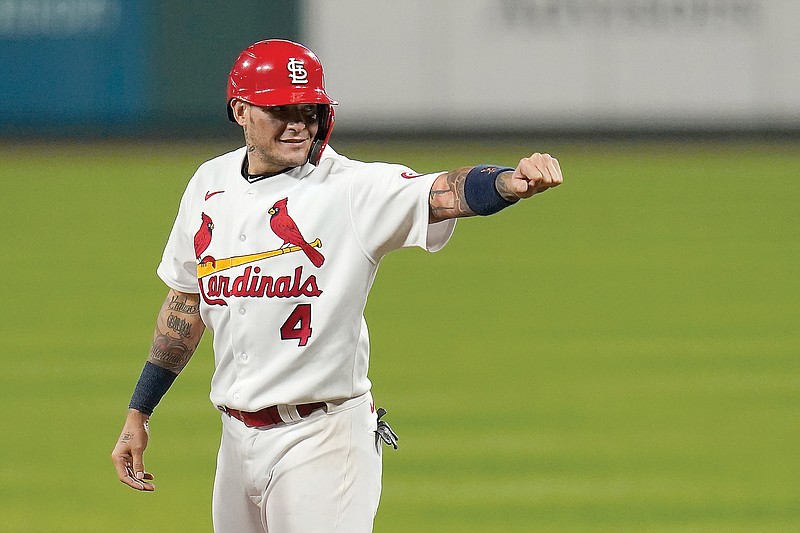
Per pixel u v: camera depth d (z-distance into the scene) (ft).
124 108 326.85
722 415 104.06
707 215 229.04
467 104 331.16
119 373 120.47
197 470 89.15
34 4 325.01
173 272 48.60
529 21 328.49
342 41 329.72
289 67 43.70
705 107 329.72
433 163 272.10
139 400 49.83
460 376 118.01
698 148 324.80
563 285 168.66
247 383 45.34
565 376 118.11
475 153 299.58
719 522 77.36
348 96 330.75
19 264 184.55
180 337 49.47
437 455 92.84
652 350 129.18
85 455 94.02
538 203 250.16
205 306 46.62
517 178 39.14
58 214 229.25
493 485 85.46
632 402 108.58
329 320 44.37
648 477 87.30
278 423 45.42
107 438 98.78
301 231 44.32
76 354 128.88
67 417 104.88
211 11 322.96
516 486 85.20
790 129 328.29
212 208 46.37
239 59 44.52
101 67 326.03
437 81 330.54
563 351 129.08
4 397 111.55
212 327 47.01
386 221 43.37
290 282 44.39
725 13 326.44
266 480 45.88
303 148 44.24
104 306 154.40
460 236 217.77
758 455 92.68
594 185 269.85
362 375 46.03
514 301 157.79
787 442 96.27
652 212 234.17
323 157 45.32
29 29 325.42
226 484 47.67
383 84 330.34
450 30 329.11
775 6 325.62
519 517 78.23
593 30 328.49
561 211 239.71
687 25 327.67
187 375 120.78
